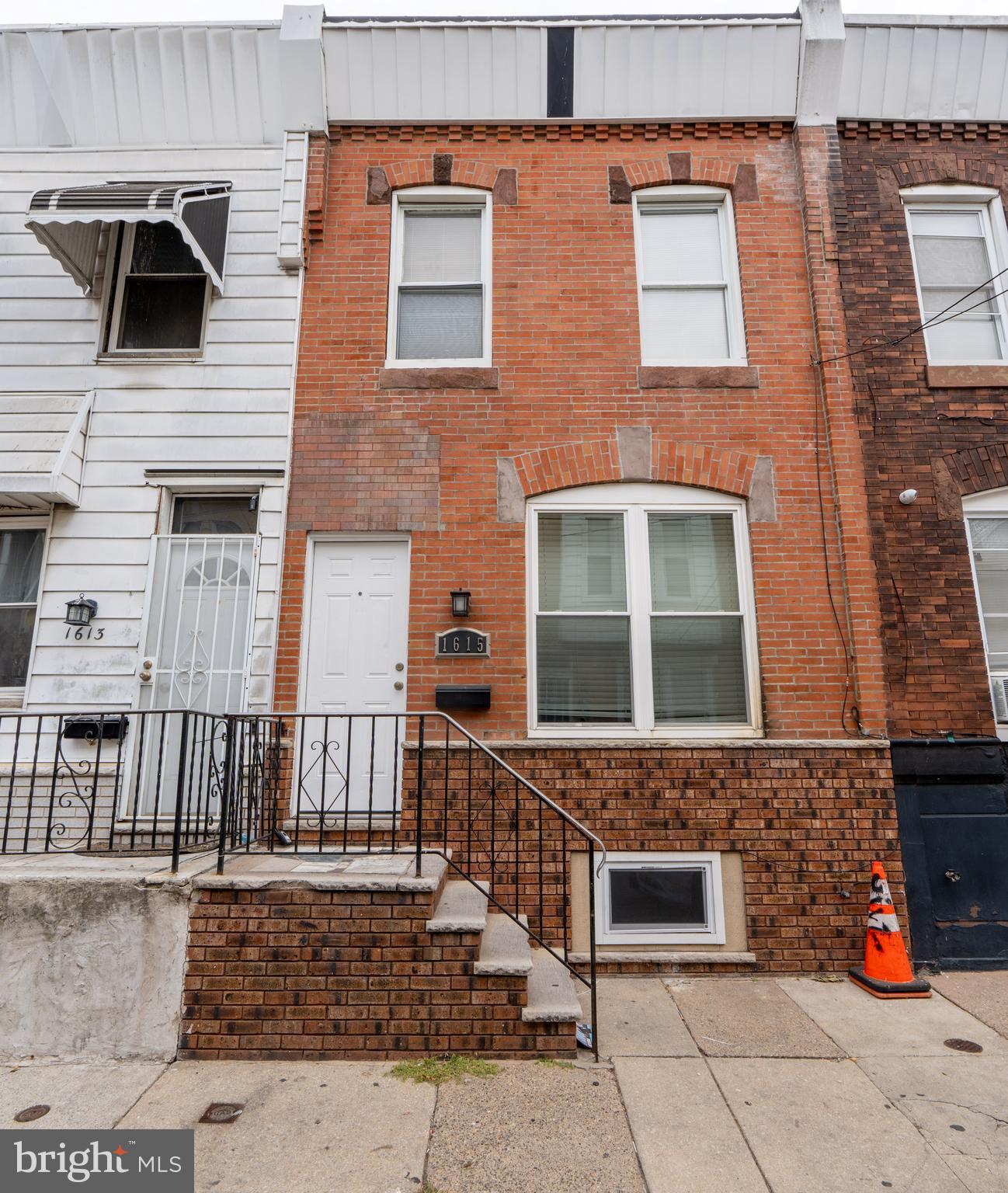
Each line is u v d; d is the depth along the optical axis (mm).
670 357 6438
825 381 6145
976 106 6684
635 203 6688
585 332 6316
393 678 5824
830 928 5305
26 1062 3811
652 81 6594
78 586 5957
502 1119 3328
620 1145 3166
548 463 6051
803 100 6574
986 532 6125
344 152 6727
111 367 6328
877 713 5617
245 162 6684
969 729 5699
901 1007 4633
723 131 6684
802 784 5480
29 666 5871
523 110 6656
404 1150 3109
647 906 5418
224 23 6449
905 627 5832
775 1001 4734
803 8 6496
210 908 3979
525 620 5812
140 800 5652
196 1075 3682
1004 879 5488
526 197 6598
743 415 6141
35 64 6598
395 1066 3750
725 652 5906
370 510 6000
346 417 6168
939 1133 3281
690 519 6098
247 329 6363
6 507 6117
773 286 6402
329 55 6555
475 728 5637
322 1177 2939
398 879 3998
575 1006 3928
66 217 5754
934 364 6273
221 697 5820
